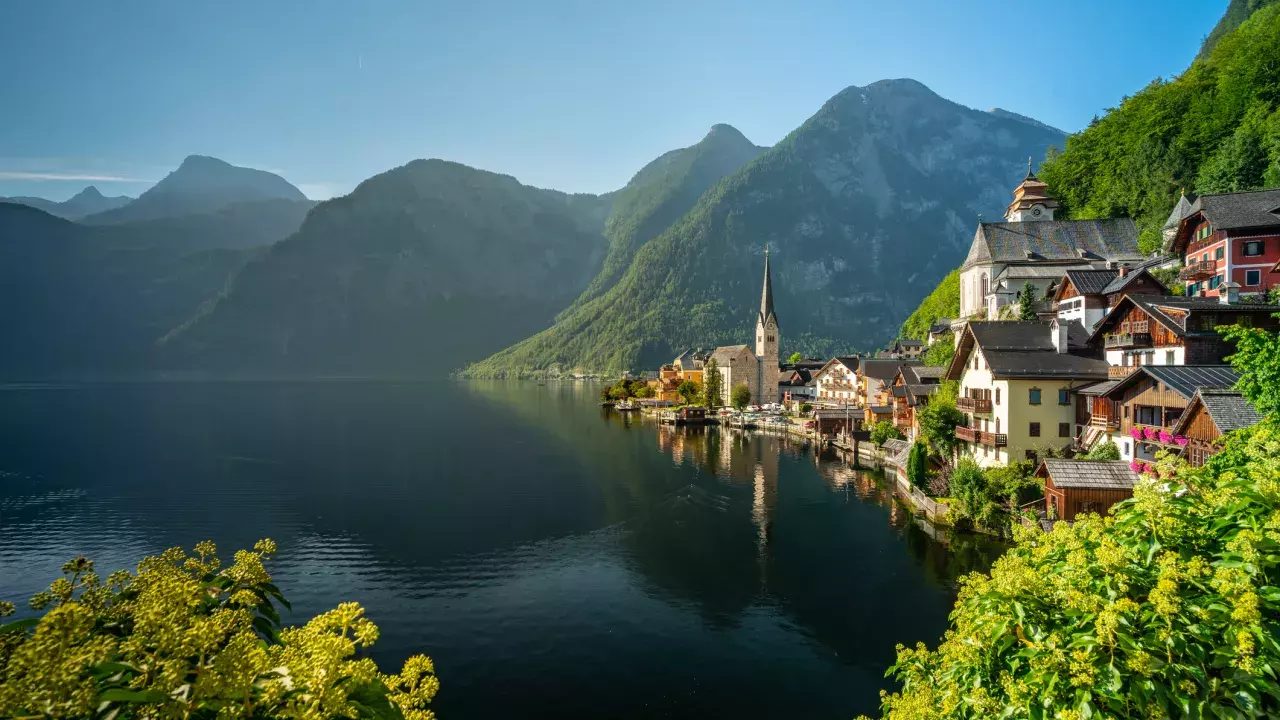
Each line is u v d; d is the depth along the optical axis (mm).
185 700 5535
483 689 31250
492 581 44969
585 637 36312
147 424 138875
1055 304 70562
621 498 69562
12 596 44719
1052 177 130500
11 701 4770
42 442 110625
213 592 7746
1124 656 8609
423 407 189750
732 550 50781
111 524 59938
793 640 35406
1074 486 40438
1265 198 60344
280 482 78562
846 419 108938
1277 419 20234
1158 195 95625
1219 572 8625
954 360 61594
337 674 6160
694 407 152500
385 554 50938
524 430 133000
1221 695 7992
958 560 45938
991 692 10195
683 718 28688
